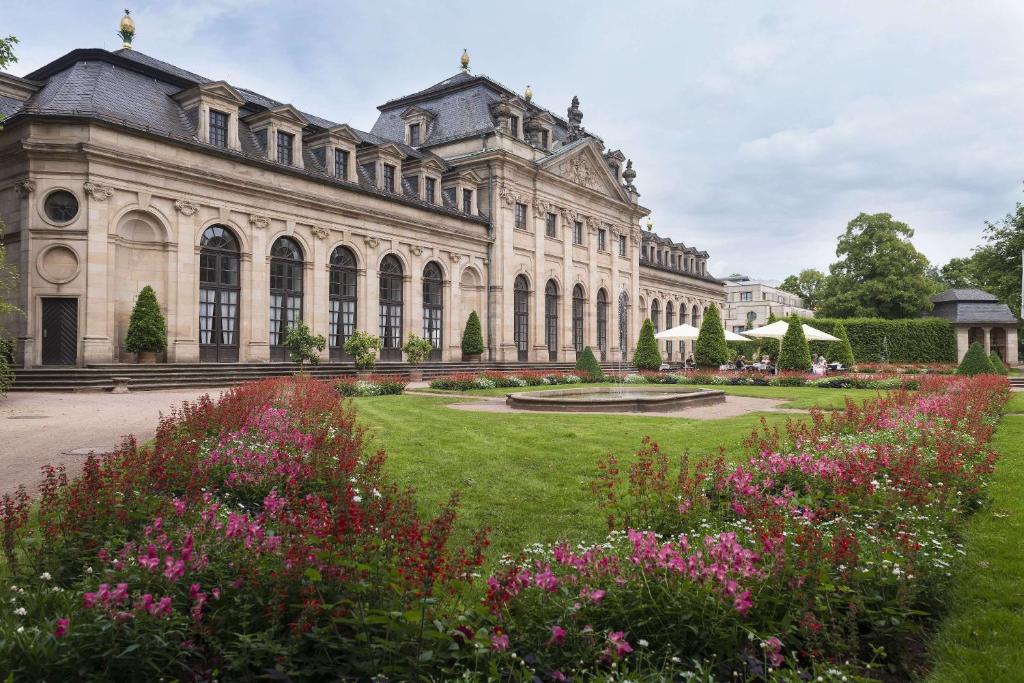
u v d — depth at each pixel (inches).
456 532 282.8
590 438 550.3
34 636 147.6
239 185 1208.2
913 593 190.9
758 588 172.9
